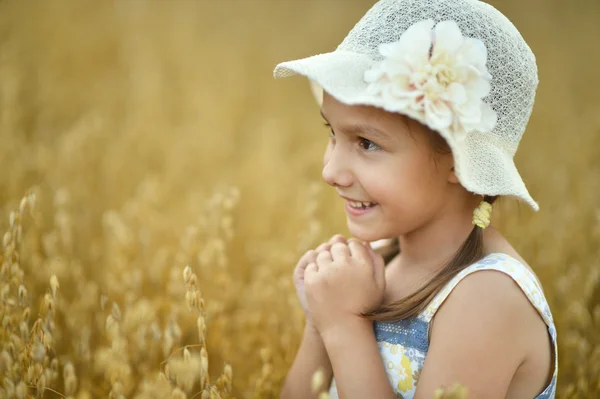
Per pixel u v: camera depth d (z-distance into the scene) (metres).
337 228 3.25
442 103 1.50
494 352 1.48
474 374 1.48
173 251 2.98
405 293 1.73
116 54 6.18
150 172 4.18
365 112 1.55
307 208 2.70
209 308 2.29
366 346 1.65
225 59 6.50
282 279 2.52
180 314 2.26
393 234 1.65
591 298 2.40
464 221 1.70
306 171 4.31
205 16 7.64
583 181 3.77
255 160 4.36
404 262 1.80
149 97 5.12
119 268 2.58
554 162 4.35
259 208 3.73
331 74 1.58
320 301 1.69
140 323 2.01
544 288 2.74
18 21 5.81
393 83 1.50
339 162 1.62
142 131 4.64
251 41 7.19
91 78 5.75
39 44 5.85
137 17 6.71
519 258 1.70
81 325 2.25
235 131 5.14
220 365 2.31
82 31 6.36
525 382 1.58
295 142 5.23
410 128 1.54
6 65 4.45
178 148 4.45
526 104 1.70
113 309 1.77
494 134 1.65
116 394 1.69
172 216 3.51
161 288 2.53
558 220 3.24
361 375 1.62
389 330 1.69
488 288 1.51
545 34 7.11
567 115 5.30
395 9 1.67
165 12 7.21
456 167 1.49
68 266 2.71
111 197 3.77
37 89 5.01
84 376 2.02
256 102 5.92
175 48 6.33
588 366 2.13
